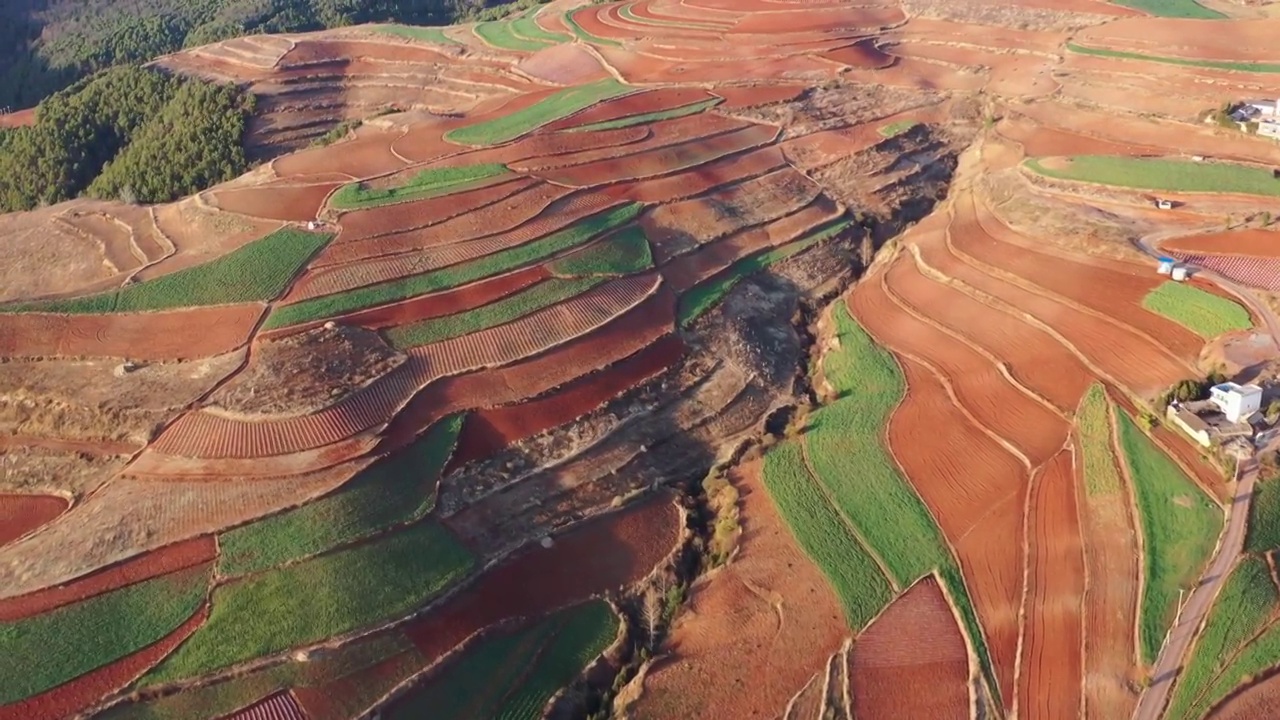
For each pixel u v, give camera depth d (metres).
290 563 38.34
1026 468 43.81
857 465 46.06
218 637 35.91
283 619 36.69
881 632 37.56
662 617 40.06
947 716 34.31
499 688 36.91
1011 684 34.84
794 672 36.59
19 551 38.66
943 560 40.19
